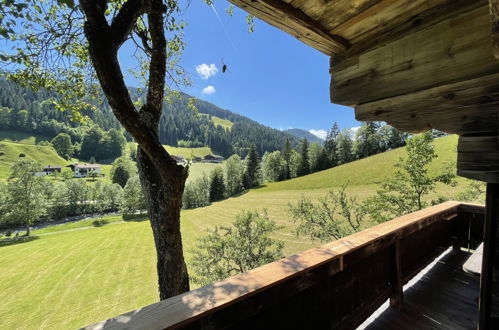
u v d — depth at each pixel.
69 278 17.55
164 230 2.43
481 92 0.78
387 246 1.98
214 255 9.57
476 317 1.97
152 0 2.28
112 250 23.70
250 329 1.07
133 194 43.53
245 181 54.59
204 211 37.06
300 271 1.19
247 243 9.59
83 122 4.03
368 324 1.95
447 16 0.85
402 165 11.30
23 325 12.23
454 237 3.16
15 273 19.33
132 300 13.84
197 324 0.89
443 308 2.10
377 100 1.08
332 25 1.05
